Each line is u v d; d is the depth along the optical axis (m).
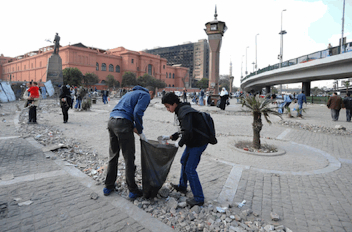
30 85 8.73
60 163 4.32
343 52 19.84
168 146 2.94
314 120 13.05
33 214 2.60
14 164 4.20
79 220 2.52
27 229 2.33
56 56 32.91
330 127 10.39
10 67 94.00
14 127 7.87
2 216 2.53
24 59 82.81
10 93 22.56
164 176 2.95
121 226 2.44
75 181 3.54
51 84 30.11
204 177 4.00
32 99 8.52
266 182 3.91
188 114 2.73
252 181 3.93
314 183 3.94
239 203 3.12
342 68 21.25
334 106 12.59
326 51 22.11
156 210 2.79
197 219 2.63
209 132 2.90
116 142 3.05
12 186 3.29
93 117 11.30
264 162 4.98
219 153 5.56
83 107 13.98
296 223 2.71
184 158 3.12
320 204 3.20
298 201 3.27
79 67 65.50
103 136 6.91
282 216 2.86
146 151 2.92
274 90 66.00
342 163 5.17
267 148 6.03
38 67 74.69
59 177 3.68
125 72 71.38
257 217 2.79
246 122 11.52
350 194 3.54
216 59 20.80
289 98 15.20
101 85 69.31
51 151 5.05
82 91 14.73
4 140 5.93
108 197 3.06
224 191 3.49
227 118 13.04
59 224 2.43
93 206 2.83
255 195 3.42
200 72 137.25
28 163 4.28
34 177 3.63
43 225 2.41
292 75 29.42
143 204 2.93
